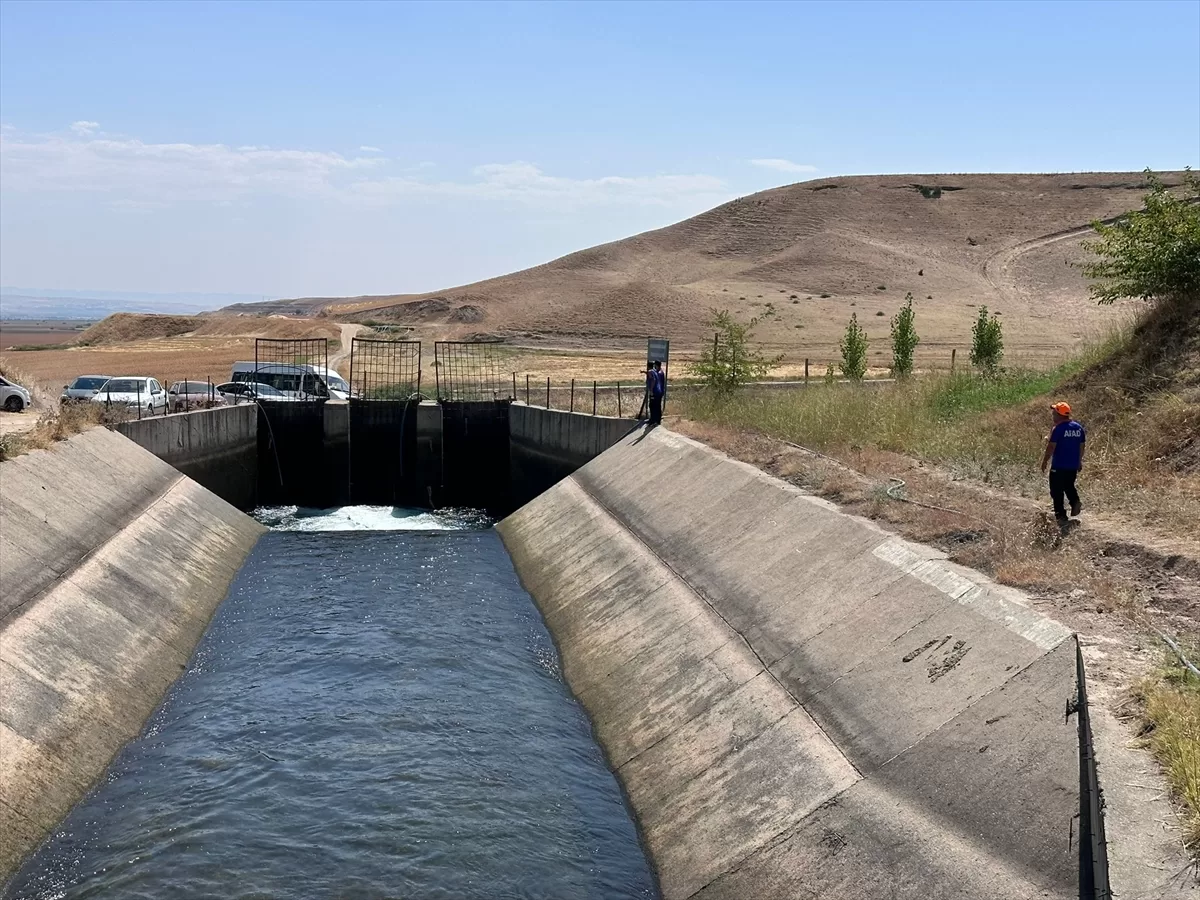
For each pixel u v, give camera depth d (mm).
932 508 16922
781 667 14352
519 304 114000
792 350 77188
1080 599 12156
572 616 21812
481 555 29484
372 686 18531
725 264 137375
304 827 13438
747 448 25047
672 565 20656
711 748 13680
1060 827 8430
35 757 13961
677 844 12312
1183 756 8156
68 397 33969
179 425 31547
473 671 19375
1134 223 23625
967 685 11141
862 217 148750
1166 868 7195
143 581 21281
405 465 39281
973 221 144500
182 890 12016
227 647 20719
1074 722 9336
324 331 97500
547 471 36750
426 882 12156
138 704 17078
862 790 10750
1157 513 15492
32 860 12555
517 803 14047
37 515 20266
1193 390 19531
